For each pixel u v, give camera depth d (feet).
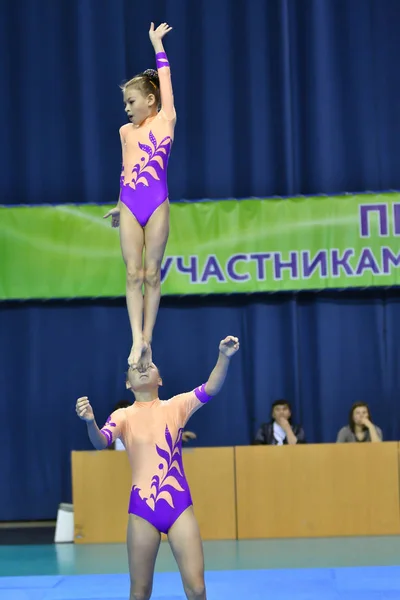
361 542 53.78
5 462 67.97
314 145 68.69
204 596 28.53
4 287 65.77
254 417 67.62
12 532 63.21
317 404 67.77
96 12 69.62
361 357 67.92
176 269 65.72
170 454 29.81
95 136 68.90
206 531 55.98
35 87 69.46
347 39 69.31
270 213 65.62
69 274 65.77
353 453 56.08
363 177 68.64
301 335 68.44
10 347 68.39
